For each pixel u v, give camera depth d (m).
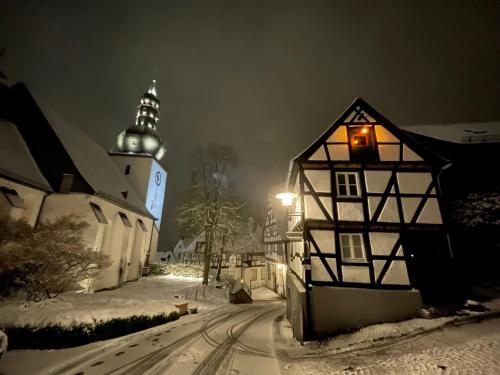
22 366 5.81
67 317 7.52
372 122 10.26
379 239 8.98
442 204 9.19
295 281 10.68
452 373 4.45
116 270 18.77
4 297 9.00
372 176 9.62
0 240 8.92
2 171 12.45
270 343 8.18
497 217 10.47
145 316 9.51
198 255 33.62
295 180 12.34
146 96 37.91
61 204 15.59
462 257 10.38
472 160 11.79
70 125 21.84
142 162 33.41
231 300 18.02
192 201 22.83
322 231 9.14
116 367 5.91
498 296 8.41
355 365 5.55
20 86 17.72
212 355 6.82
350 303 8.31
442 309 7.90
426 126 14.55
